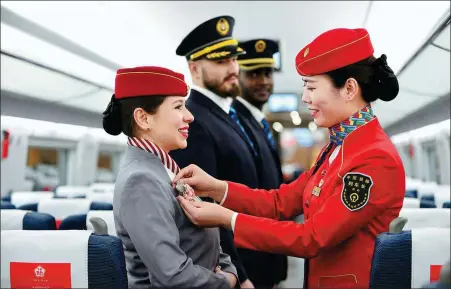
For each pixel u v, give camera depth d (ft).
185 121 4.91
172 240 4.29
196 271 4.37
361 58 4.71
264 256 8.14
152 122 4.78
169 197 4.54
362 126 4.87
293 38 25.88
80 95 24.62
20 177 24.53
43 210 11.59
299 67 4.99
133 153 4.82
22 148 24.52
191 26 21.89
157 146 4.84
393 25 19.12
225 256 5.70
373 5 18.11
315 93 4.90
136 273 4.79
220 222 4.79
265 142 9.55
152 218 4.27
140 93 4.66
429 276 4.81
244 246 4.79
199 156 6.90
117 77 4.82
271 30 24.13
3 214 7.37
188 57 7.86
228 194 5.71
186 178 5.40
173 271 4.16
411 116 28.22
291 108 47.62
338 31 4.77
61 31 18.37
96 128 31.32
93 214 7.70
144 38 23.44
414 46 19.94
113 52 23.15
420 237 4.81
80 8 17.25
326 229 4.55
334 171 4.90
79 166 32.60
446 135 27.04
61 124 25.72
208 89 7.75
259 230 4.71
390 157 4.56
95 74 23.54
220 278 4.63
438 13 15.61
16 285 5.22
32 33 16.84
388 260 4.70
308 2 19.47
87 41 20.40
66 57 19.93
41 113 22.91
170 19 20.85
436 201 13.84
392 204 4.64
